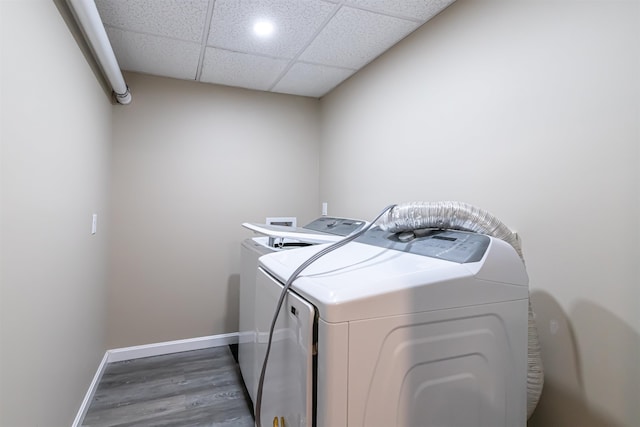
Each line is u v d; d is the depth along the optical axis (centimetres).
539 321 119
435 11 165
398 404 81
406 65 191
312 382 80
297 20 176
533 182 122
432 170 171
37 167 113
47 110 121
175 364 244
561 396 112
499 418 94
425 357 84
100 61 177
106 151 225
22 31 101
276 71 244
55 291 133
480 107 143
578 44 107
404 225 120
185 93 265
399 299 80
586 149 105
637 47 93
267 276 117
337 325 74
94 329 204
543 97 118
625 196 96
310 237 153
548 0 117
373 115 223
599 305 102
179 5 164
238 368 239
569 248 110
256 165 288
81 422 177
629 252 95
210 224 274
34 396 115
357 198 243
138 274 254
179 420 183
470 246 97
